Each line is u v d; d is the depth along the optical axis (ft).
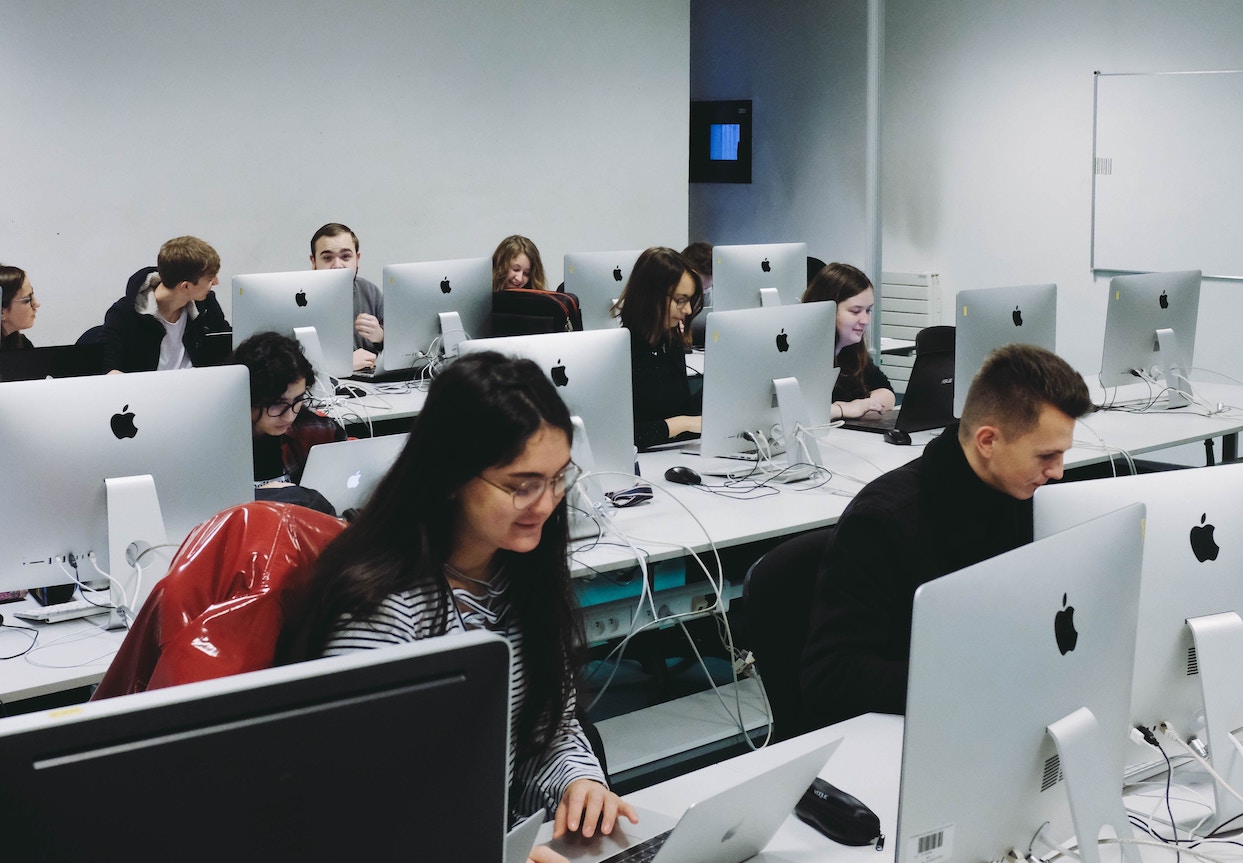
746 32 28.58
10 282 14.46
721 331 10.39
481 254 22.63
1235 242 19.33
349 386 14.61
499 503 4.21
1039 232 22.50
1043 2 21.83
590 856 4.43
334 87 20.47
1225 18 19.02
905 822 3.81
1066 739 4.15
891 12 24.73
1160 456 20.34
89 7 18.01
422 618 4.29
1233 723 5.09
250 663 4.28
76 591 7.93
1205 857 4.56
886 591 6.10
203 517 7.80
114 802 2.26
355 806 2.54
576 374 9.63
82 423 7.25
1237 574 5.19
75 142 18.15
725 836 4.33
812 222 27.66
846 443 12.46
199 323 15.47
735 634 12.08
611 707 11.09
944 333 13.15
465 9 21.76
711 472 11.27
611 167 24.18
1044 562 4.07
